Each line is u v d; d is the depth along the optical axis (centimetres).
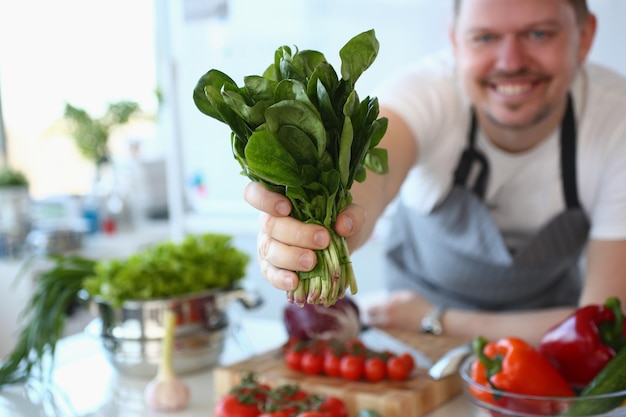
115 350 120
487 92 114
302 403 94
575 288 151
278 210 67
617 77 128
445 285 152
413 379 106
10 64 334
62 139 341
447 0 203
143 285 118
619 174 120
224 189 252
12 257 271
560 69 109
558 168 124
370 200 95
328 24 223
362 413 95
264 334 147
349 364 106
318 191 65
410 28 211
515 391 91
